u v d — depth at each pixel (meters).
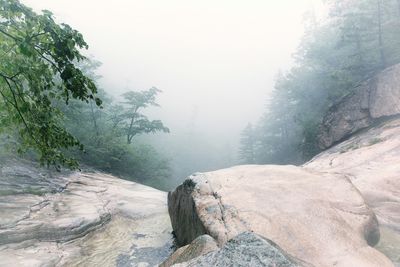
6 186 10.14
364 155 11.75
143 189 15.63
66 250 7.33
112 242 8.12
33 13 4.18
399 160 9.90
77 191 12.38
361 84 19.97
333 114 21.14
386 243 6.10
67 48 4.40
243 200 6.56
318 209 6.06
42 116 5.40
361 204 6.35
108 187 14.44
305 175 7.80
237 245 2.66
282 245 5.03
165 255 7.33
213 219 6.11
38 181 11.84
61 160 6.01
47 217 8.64
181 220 8.02
